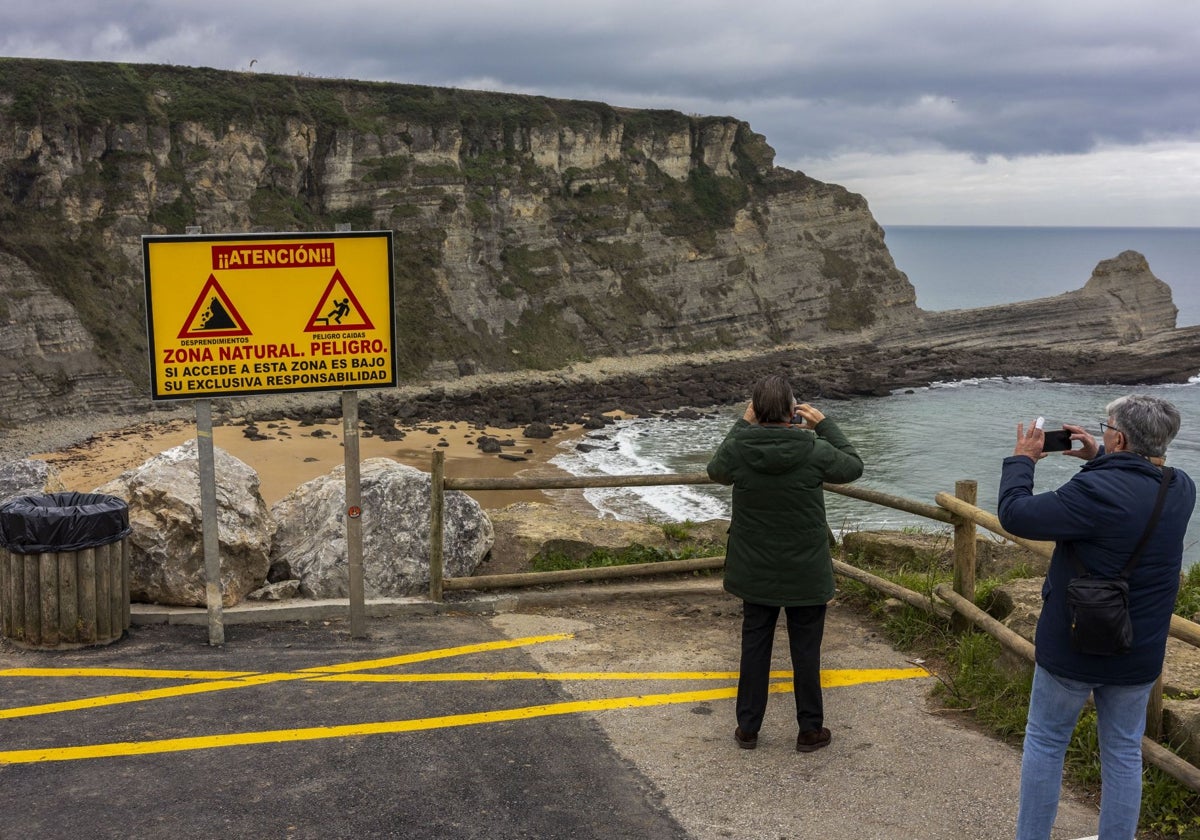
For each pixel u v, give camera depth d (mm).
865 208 89625
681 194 84062
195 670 6082
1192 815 4289
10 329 48250
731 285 81375
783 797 4551
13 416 46219
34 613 6289
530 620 7285
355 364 6641
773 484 4805
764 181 87188
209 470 6477
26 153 53969
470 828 4230
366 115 70625
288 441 42469
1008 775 4781
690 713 5512
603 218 78125
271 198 65062
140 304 55406
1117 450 3701
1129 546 3516
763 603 4887
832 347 81562
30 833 4094
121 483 7691
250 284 6398
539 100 78312
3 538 6289
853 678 6039
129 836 4098
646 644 6715
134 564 7137
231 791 4504
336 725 5262
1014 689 5477
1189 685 5051
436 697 5695
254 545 7414
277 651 6500
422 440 43781
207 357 6395
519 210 73688
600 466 40250
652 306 76438
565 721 5375
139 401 50938
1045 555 5305
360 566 6781
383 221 68312
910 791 4613
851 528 27531
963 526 6359
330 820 4270
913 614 6801
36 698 5555
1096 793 4594
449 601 7508
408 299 66062
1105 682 3568
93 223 55812
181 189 59875
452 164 71875
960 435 48656
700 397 57656
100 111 57406
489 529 8289
